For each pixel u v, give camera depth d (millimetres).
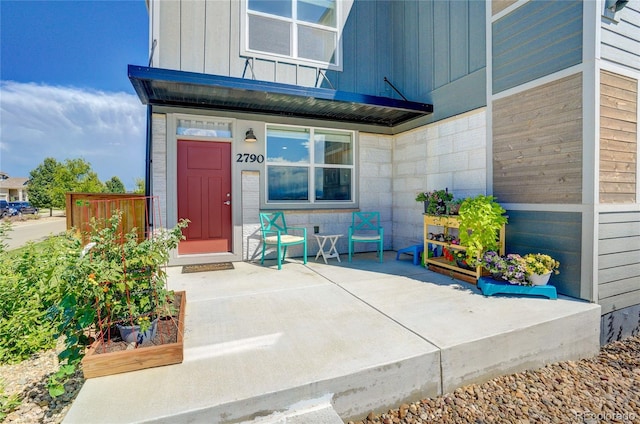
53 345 2824
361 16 6000
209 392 1857
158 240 2660
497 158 4141
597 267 3211
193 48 4902
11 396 2152
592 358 3035
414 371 2236
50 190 27297
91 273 2148
